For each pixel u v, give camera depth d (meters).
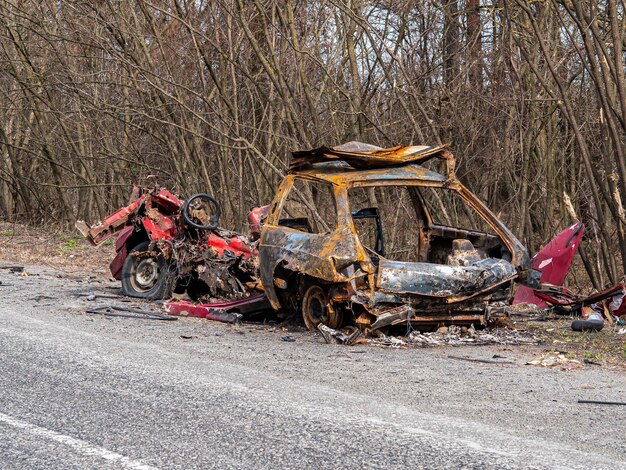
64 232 36.53
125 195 36.19
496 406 9.01
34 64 33.97
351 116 23.16
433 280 12.98
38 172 40.75
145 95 27.45
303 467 6.94
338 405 8.95
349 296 12.76
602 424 8.31
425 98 23.72
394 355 12.02
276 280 14.25
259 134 26.78
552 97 18.88
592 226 22.36
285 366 11.08
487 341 13.14
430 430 7.98
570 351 12.46
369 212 15.91
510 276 13.55
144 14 24.62
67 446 7.55
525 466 6.90
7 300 17.14
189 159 27.58
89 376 10.26
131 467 6.99
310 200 21.16
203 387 9.73
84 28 25.00
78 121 32.62
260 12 21.62
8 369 10.61
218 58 25.52
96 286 20.52
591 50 16.61
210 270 17.39
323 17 25.09
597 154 23.11
